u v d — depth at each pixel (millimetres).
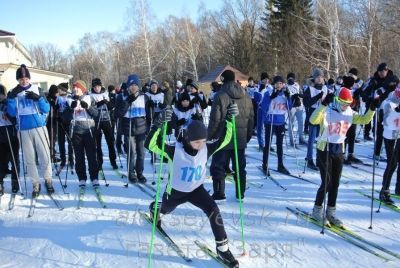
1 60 23547
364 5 25500
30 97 5371
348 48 27141
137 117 6332
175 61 44344
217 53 42531
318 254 3922
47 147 5777
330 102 4320
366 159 8164
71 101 5992
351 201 5512
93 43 56312
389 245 4125
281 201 5504
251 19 38656
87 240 4277
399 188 5734
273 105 6762
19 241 4285
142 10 35500
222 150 5188
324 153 4539
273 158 8391
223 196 5363
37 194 5785
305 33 30625
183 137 3789
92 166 6078
